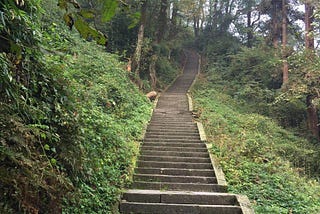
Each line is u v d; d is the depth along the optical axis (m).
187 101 16.64
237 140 9.55
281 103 17.20
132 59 16.95
